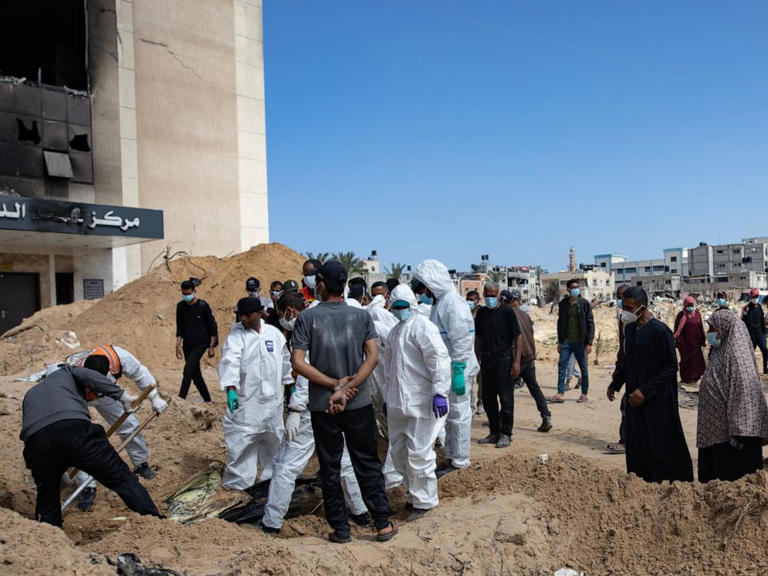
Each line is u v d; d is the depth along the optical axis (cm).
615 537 447
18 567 332
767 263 11669
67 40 2617
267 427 627
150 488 650
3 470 677
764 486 434
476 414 1050
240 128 3142
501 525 458
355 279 798
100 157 2597
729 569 394
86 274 2597
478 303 1093
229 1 3130
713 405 551
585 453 748
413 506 522
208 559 406
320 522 535
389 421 535
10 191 2331
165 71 2861
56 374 505
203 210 2975
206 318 1018
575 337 1119
